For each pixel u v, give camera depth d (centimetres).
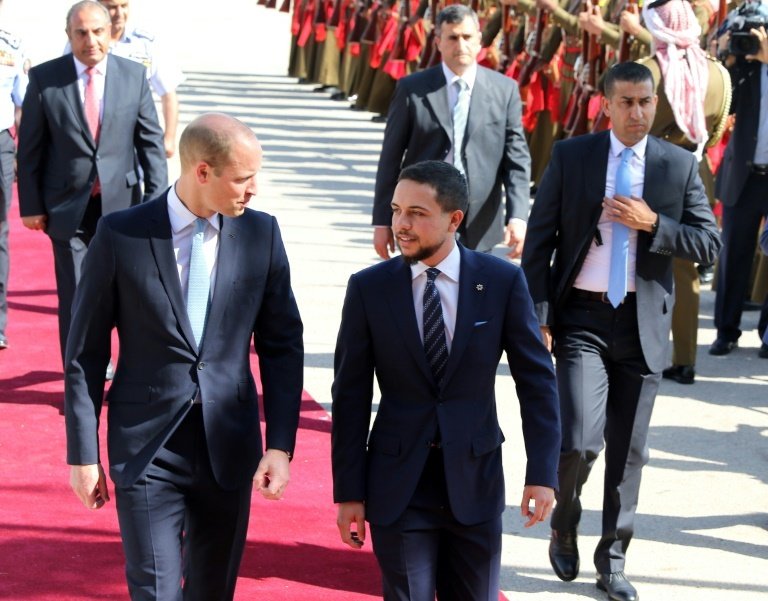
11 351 873
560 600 555
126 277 427
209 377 430
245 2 3238
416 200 415
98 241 430
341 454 431
